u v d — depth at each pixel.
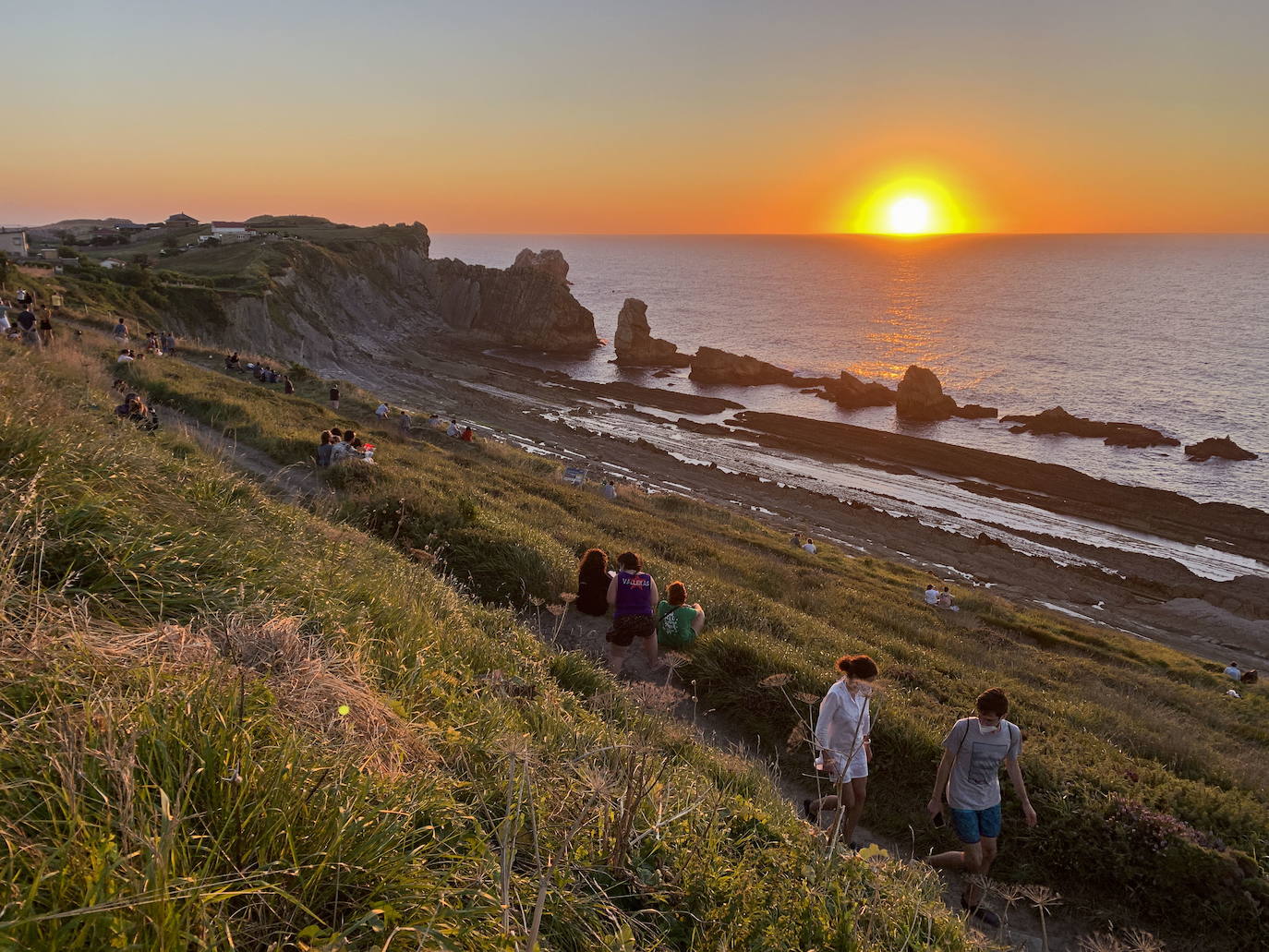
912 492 63.34
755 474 64.94
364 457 16.03
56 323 27.84
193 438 11.26
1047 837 6.63
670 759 5.05
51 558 3.24
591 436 72.88
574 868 2.79
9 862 1.57
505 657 5.94
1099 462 75.38
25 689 2.19
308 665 3.08
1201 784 8.22
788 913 3.05
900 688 10.05
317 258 128.25
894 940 3.16
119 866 1.65
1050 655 20.31
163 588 3.39
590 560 9.79
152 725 2.11
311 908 1.95
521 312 145.25
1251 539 55.19
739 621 11.95
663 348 133.00
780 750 7.87
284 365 44.09
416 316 146.75
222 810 2.01
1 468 3.83
